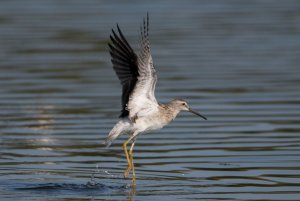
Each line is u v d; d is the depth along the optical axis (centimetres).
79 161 1482
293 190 1265
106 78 2158
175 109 1421
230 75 2167
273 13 3012
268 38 2603
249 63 2294
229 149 1541
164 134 1678
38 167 1434
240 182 1319
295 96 1955
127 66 1287
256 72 2197
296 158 1463
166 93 1981
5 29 2734
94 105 1902
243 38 2606
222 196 1237
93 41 2575
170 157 1498
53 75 2188
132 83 1295
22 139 1634
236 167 1413
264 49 2456
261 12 3038
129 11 3022
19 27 2766
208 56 2377
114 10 3036
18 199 1234
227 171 1389
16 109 1870
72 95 1997
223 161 1455
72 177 1373
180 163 1452
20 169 1416
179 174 1378
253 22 2847
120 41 1277
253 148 1541
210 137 1639
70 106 1897
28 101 1938
